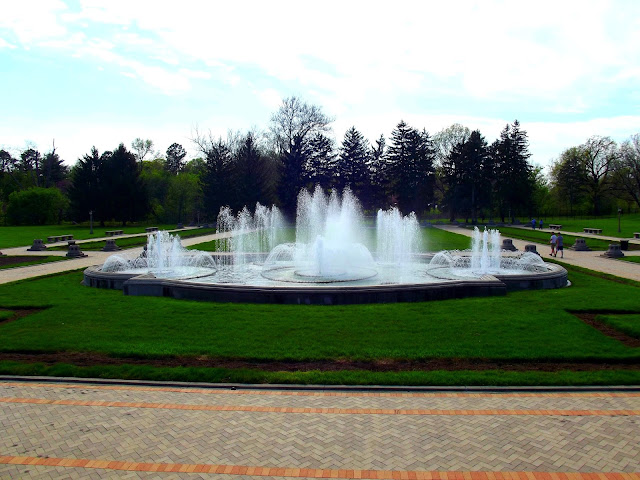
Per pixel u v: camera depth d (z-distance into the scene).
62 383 7.29
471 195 60.34
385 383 7.13
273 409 6.32
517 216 68.75
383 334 9.43
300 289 12.19
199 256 22.44
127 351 8.52
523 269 18.89
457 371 7.57
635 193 70.06
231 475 4.79
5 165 79.19
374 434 5.60
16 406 6.46
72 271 19.22
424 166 59.53
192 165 90.12
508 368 7.81
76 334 9.55
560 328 9.73
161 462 5.03
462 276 17.00
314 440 5.47
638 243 31.19
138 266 20.66
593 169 70.88
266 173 61.22
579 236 38.12
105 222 66.88
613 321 10.26
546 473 4.78
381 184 60.91
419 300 12.56
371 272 17.83
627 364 8.01
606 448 5.25
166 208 67.12
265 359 8.19
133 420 6.02
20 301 12.62
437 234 42.78
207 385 7.13
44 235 42.78
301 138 58.91
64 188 82.00
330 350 8.55
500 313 10.98
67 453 5.22
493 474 4.77
